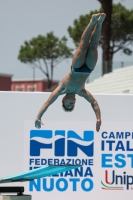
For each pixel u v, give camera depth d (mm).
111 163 31656
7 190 25422
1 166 31141
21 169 31219
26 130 31328
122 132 31812
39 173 25516
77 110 31547
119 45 79250
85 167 31484
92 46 21156
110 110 31766
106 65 58031
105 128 31703
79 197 31375
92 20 20594
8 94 31281
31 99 31375
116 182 31656
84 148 31516
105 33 62281
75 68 21453
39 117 22406
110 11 61906
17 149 31250
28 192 31172
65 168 25266
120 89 55375
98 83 58781
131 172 31766
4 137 31219
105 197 31547
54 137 31406
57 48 101438
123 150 31766
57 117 31438
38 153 31328
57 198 31297
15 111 31328
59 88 22375
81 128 31547
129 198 31656
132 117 31906
